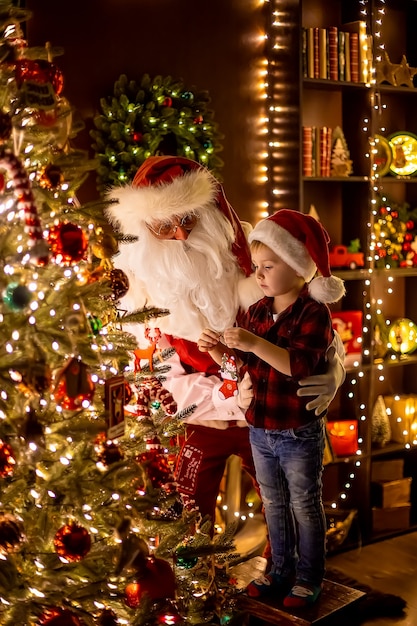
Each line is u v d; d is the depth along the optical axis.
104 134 2.99
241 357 2.46
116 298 1.94
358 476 3.67
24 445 1.57
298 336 2.25
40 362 1.53
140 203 2.41
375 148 3.54
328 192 3.66
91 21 2.99
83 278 1.79
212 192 2.50
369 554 3.51
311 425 2.32
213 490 2.70
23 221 1.63
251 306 2.44
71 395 1.59
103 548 1.79
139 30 3.12
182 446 2.66
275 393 2.30
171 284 2.50
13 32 1.76
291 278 2.29
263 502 2.45
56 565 1.69
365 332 3.57
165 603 1.83
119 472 1.67
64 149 1.87
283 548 2.44
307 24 3.51
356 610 2.45
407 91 3.68
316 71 3.36
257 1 3.43
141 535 1.91
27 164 1.76
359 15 3.52
